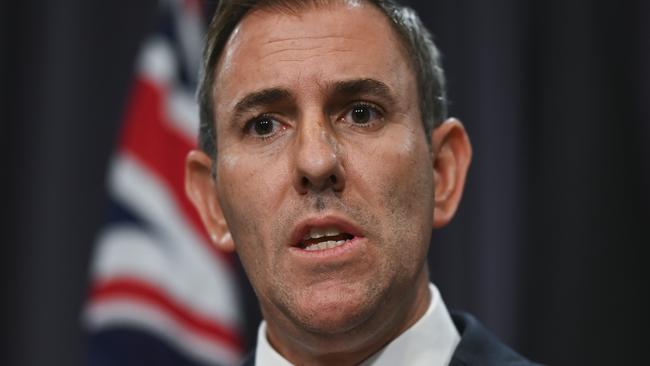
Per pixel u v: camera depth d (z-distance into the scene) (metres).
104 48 5.73
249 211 2.76
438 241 5.43
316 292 2.62
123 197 5.32
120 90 5.73
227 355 5.25
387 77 2.76
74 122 5.68
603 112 5.50
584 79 5.51
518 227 5.39
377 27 2.83
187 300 5.26
